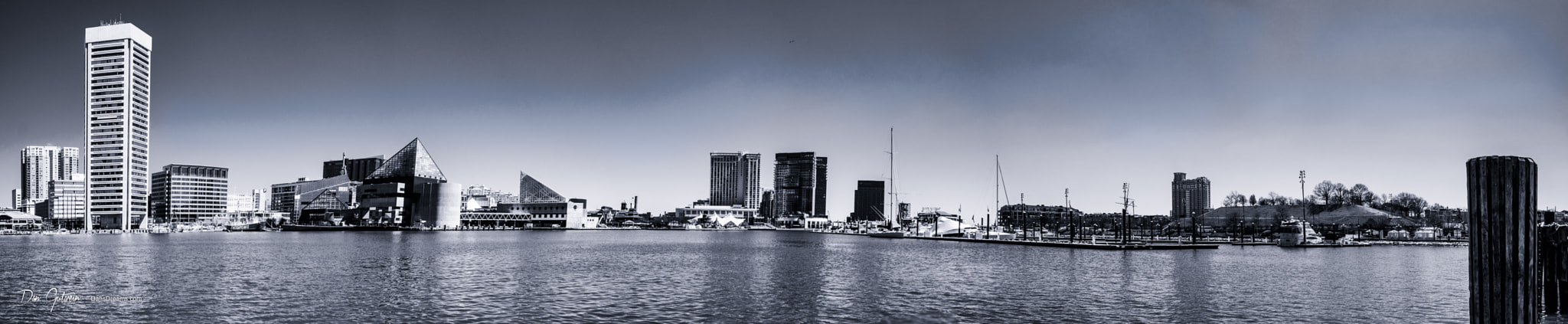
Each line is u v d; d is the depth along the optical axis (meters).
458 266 102.88
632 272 92.56
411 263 109.38
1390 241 192.00
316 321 52.47
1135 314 55.72
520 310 57.44
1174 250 151.88
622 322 52.69
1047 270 94.38
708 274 89.25
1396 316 53.66
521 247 176.75
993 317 54.94
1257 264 104.94
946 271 93.75
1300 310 56.81
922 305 61.09
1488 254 15.12
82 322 51.97
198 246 171.62
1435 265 102.06
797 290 71.75
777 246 193.62
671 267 101.00
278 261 111.44
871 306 60.41
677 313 56.50
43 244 184.12
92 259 115.56
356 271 92.50
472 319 53.56
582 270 94.88
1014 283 77.19
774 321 53.59
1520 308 14.72
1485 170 15.18
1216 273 88.50
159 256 124.94
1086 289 71.81
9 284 75.06
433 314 55.56
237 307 58.66
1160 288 72.12
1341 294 66.38
